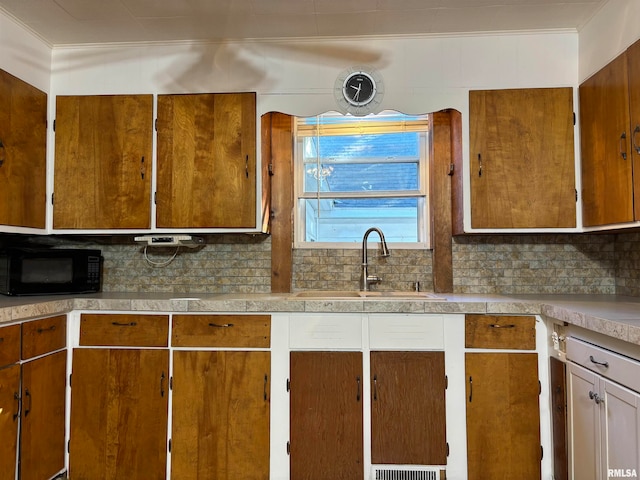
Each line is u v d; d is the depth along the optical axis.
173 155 2.16
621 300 1.94
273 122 2.48
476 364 1.83
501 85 2.10
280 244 2.45
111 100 2.20
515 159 2.07
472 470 1.80
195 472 1.87
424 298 2.02
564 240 2.34
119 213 2.17
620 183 1.71
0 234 2.25
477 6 1.88
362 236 2.58
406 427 1.83
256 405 1.87
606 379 1.36
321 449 1.85
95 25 2.03
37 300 1.88
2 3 1.84
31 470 1.71
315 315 1.88
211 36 2.14
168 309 1.91
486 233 2.14
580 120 2.03
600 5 1.86
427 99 2.12
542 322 1.82
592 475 1.44
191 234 2.33
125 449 1.89
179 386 1.89
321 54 2.17
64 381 1.92
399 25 2.04
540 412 1.80
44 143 2.17
